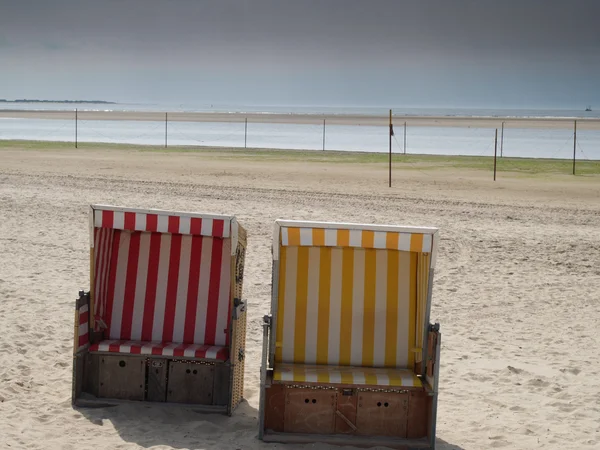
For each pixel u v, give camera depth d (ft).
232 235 20.79
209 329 22.08
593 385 25.13
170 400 21.57
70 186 77.87
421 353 20.24
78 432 19.44
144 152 146.10
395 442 19.61
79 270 40.22
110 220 21.03
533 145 230.48
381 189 87.86
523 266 44.86
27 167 102.73
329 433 19.95
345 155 151.74
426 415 19.89
